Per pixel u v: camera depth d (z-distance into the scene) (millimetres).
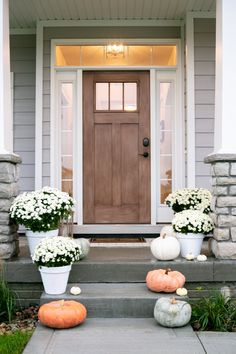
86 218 5582
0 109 3768
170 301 3193
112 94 5621
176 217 3902
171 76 5609
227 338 2961
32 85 5676
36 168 5414
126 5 5098
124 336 2975
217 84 3898
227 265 3656
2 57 3781
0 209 3727
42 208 3650
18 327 3293
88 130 5605
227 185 3729
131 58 5594
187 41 5254
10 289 3707
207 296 3668
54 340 2895
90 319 3322
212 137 5266
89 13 5312
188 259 3738
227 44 3768
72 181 5594
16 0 4910
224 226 3725
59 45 5551
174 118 5590
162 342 2869
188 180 5246
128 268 3701
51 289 3416
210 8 5184
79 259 3814
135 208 5598
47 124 5469
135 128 5609
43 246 3391
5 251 3727
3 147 3758
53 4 5031
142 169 5602
